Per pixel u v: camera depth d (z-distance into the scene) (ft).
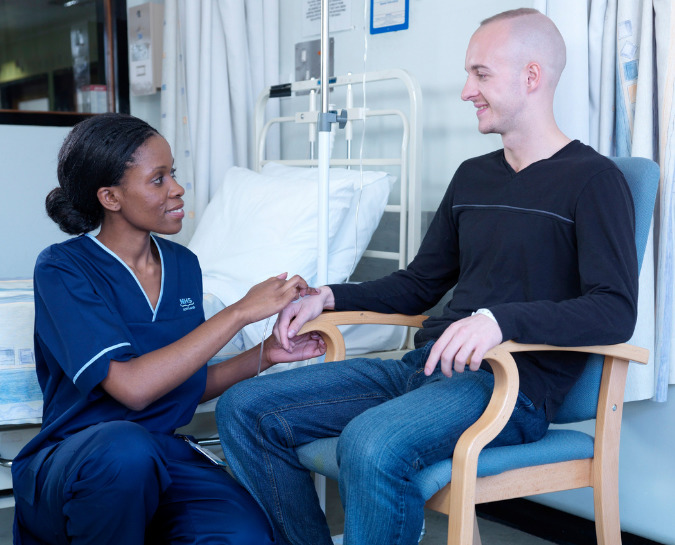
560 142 4.99
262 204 8.05
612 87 6.32
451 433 4.25
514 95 4.88
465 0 7.72
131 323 4.62
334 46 9.34
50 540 4.42
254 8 9.94
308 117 8.66
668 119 5.83
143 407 4.33
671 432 6.42
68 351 4.29
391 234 8.44
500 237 4.89
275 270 7.36
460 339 4.02
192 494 4.39
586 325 4.22
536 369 4.60
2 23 12.91
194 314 4.94
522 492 4.50
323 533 4.88
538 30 4.90
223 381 5.31
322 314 5.25
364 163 8.36
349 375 5.03
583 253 4.49
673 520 6.47
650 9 6.00
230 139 10.13
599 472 4.66
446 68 7.98
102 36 12.57
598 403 4.71
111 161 4.50
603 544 4.66
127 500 4.03
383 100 8.75
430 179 8.28
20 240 11.62
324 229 6.01
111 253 4.65
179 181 10.84
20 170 11.55
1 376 5.51
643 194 4.76
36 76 13.07
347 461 4.09
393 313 5.49
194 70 10.14
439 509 4.26
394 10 8.48
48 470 4.28
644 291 5.97
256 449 4.77
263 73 10.07
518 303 4.24
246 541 4.23
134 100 12.75
